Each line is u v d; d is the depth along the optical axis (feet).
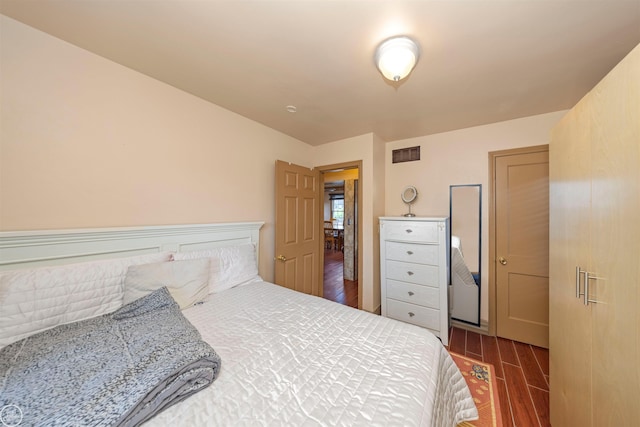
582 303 3.62
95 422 2.12
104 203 5.03
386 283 8.95
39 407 2.22
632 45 4.40
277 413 2.49
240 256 6.98
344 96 6.49
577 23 3.90
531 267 7.79
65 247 4.45
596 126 3.30
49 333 3.54
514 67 5.13
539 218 7.68
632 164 2.63
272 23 3.99
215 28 4.13
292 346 3.74
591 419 3.35
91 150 4.86
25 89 4.14
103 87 5.00
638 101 2.55
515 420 4.87
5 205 3.97
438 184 9.37
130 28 4.16
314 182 10.62
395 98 6.57
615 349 2.89
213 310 5.01
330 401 2.66
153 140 5.78
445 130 9.07
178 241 6.17
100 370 2.71
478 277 8.57
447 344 7.75
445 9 3.65
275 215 8.73
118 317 4.08
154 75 5.61
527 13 3.71
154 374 2.62
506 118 7.90
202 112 6.77
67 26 4.14
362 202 9.68
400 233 8.61
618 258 2.85
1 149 3.93
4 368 2.75
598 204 3.24
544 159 7.59
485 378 6.06
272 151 9.02
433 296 8.02
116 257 5.09
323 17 3.84
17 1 3.62
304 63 5.08
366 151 9.57
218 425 2.35
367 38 4.32
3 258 3.83
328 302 5.54
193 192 6.59
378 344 3.83
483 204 8.52
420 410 2.58
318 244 10.85
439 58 4.83
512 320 8.07
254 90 6.24
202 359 2.96
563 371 4.20
